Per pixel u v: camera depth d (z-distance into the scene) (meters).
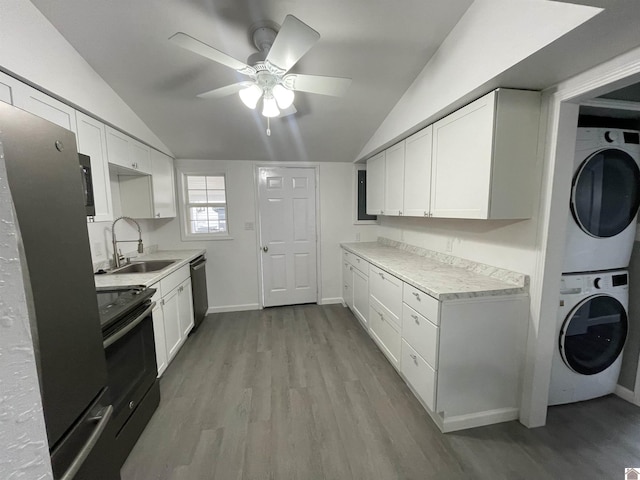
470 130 1.70
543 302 1.64
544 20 1.13
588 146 1.69
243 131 2.92
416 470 1.46
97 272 2.30
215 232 3.75
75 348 0.81
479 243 2.10
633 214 1.83
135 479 1.42
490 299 1.68
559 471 1.45
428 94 1.96
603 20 0.97
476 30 1.49
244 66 1.44
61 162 0.78
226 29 1.61
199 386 2.19
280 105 1.78
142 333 1.75
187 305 2.91
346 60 1.90
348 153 3.60
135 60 1.84
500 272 1.88
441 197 2.02
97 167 1.95
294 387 2.16
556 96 1.48
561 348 1.81
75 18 1.50
